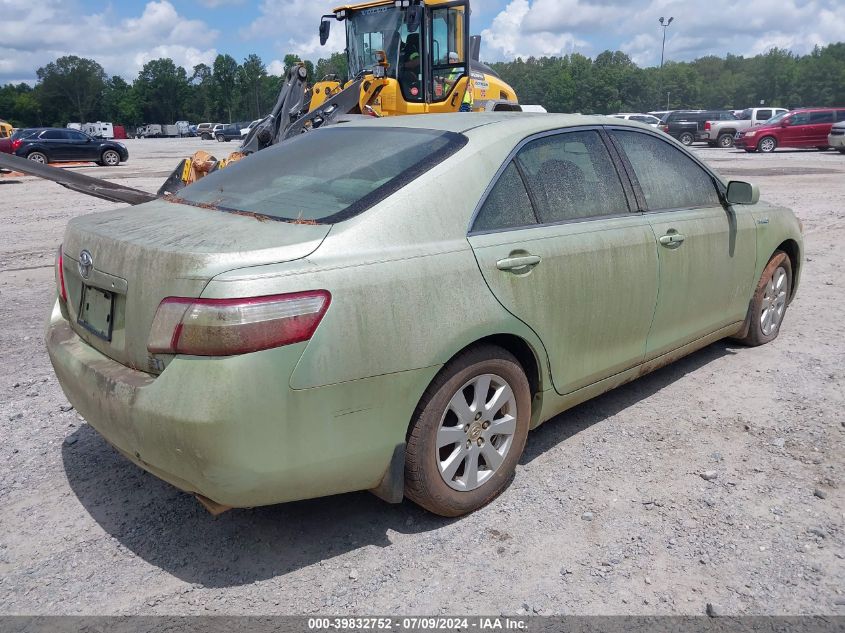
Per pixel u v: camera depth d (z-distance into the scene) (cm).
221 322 245
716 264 457
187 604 273
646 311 403
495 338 327
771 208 531
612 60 15625
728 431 411
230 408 246
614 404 453
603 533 315
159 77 14800
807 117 2844
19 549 308
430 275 292
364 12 1256
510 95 1717
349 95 1160
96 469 375
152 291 265
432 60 1229
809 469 366
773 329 561
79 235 319
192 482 260
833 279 773
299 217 295
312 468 270
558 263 343
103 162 2612
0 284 775
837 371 499
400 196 300
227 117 14862
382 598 276
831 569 288
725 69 16775
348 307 267
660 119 3553
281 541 313
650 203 415
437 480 309
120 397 268
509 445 338
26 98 14538
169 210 331
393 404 284
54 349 322
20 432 416
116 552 306
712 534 313
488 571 291
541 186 354
